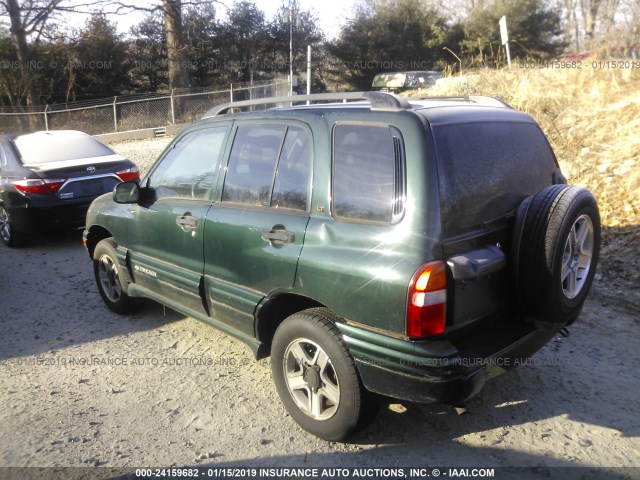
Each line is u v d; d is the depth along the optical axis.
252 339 3.88
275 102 4.01
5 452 3.43
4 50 29.53
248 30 35.38
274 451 3.39
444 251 2.96
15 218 7.84
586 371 4.24
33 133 9.09
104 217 5.36
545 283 3.25
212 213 4.06
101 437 3.57
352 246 3.17
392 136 3.14
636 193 6.79
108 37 30.47
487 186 3.29
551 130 8.71
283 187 3.64
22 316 5.64
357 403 3.20
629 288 5.53
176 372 4.42
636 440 3.43
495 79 11.01
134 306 5.48
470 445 3.41
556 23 31.23
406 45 34.66
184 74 27.00
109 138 21.52
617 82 9.52
